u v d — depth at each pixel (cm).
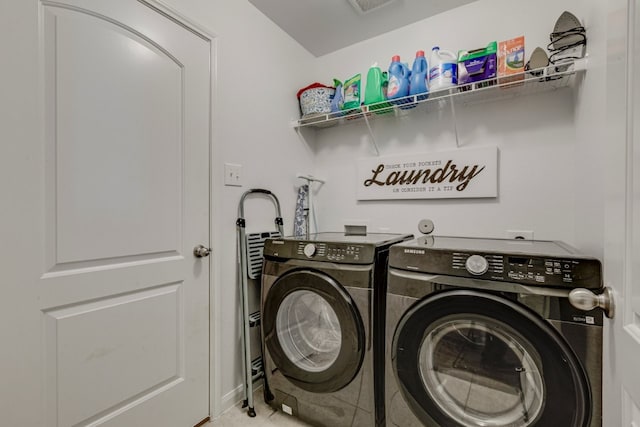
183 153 145
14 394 95
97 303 115
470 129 182
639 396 53
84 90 111
